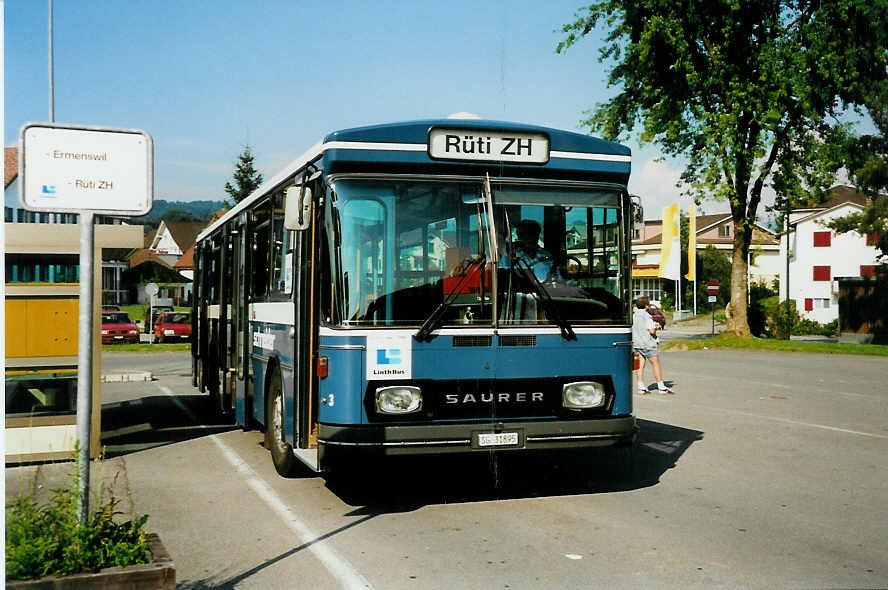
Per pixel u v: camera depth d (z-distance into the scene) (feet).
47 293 32.83
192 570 18.67
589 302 24.89
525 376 23.95
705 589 17.19
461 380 23.39
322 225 23.84
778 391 57.52
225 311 43.37
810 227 230.48
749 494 26.45
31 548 15.64
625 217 25.63
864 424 41.70
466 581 17.72
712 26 107.24
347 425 22.75
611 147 25.73
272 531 22.09
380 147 23.72
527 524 22.62
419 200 23.82
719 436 38.04
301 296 26.45
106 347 121.80
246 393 36.60
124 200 16.48
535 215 24.66
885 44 103.81
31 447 32.42
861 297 145.38
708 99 111.14
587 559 19.33
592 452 34.14
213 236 49.14
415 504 25.17
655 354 56.08
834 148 108.17
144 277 283.59
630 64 112.27
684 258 254.47
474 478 29.12
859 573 18.30
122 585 15.75
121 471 30.81
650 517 23.41
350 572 18.40
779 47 103.96
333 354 23.08
